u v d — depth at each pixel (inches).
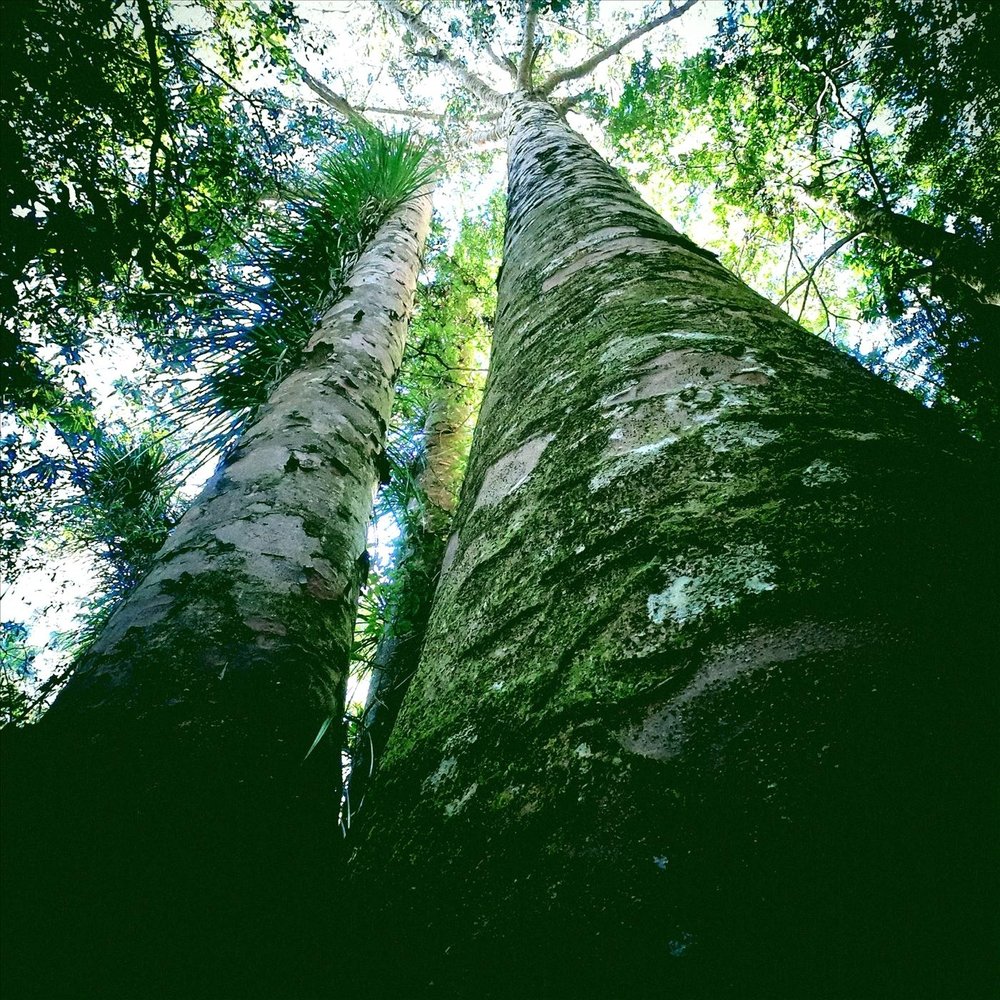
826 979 14.3
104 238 68.6
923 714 18.2
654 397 38.5
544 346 58.8
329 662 61.1
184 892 35.5
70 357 130.4
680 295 53.3
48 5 64.3
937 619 20.7
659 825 18.1
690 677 21.6
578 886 18.1
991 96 201.5
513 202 131.8
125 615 57.2
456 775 25.3
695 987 14.9
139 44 87.0
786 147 254.2
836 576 22.7
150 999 29.4
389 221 168.7
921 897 15.0
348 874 26.5
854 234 244.5
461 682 30.4
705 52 257.3
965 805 16.3
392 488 152.6
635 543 28.3
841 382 37.0
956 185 228.8
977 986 13.8
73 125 72.5
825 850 16.1
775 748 18.5
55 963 30.2
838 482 27.0
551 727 23.3
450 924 19.9
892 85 215.9
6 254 62.1
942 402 215.2
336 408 95.0
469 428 263.9
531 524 36.5
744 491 28.0
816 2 206.7
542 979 16.7
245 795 43.4
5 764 39.4
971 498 26.0
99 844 36.3
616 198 92.7
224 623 56.2
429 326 268.4
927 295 232.1
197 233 77.9
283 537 69.2
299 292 150.3
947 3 188.2
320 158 167.9
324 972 23.6
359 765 76.9
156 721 45.6
